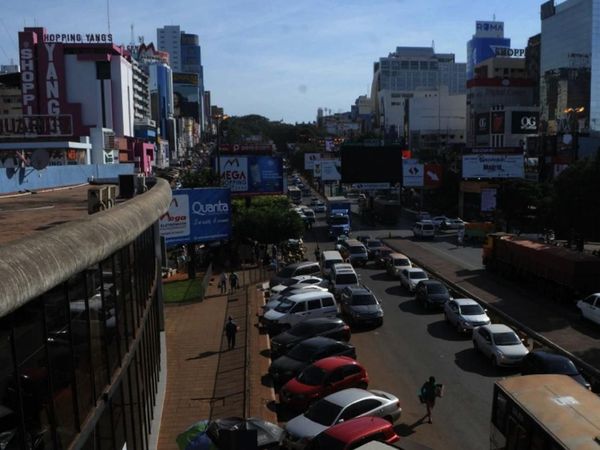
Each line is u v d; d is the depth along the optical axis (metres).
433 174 83.06
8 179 21.69
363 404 15.93
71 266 6.54
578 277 30.53
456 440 16.06
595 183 47.72
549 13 136.88
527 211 67.50
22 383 6.15
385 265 44.62
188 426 17.52
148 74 169.00
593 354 22.73
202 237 41.94
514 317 28.98
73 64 118.62
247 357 23.56
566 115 124.88
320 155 114.19
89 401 8.45
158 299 20.28
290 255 49.88
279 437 15.05
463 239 58.69
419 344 25.31
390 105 182.00
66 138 71.31
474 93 139.00
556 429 11.22
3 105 127.06
